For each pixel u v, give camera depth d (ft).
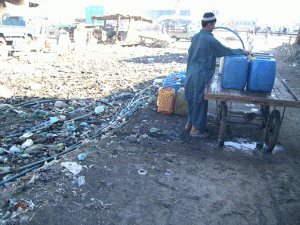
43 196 9.89
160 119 18.93
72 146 14.99
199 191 10.71
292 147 15.37
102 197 10.01
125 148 14.20
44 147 15.05
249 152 14.47
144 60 50.65
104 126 18.08
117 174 11.59
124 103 23.39
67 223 8.68
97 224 8.71
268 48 78.48
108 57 53.72
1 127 17.72
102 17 90.53
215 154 14.03
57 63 44.09
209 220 9.12
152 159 13.15
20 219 8.71
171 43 90.27
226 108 14.64
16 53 48.85
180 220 9.05
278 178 11.93
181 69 41.06
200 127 15.74
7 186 10.88
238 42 95.96
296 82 33.27
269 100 12.76
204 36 14.12
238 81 14.53
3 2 79.41
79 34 71.51
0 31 52.49
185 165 12.73
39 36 66.74
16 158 13.79
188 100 15.58
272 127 14.46
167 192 10.53
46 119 19.34
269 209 9.84
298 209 9.88
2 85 28.55
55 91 26.91
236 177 11.85
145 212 9.35
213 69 14.74
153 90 27.73
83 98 24.85
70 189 10.39
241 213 9.55
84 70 38.40
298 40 64.13
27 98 24.31
